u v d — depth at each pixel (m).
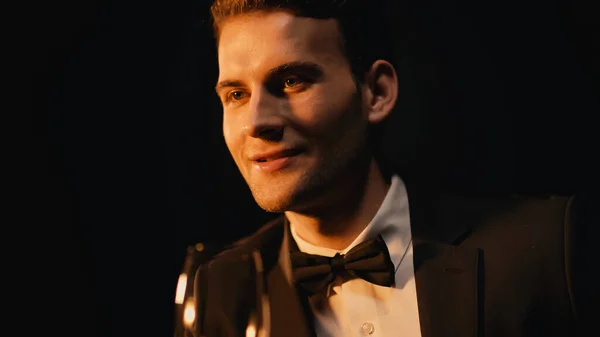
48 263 2.94
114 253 2.97
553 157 2.76
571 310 1.66
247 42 1.67
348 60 1.74
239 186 2.99
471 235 1.81
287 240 1.95
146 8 2.96
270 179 1.68
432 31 2.88
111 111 2.99
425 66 2.88
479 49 2.85
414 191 1.95
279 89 1.68
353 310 1.81
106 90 2.99
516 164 2.79
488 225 1.82
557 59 2.77
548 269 1.70
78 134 2.98
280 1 1.66
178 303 2.00
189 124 3.01
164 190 3.01
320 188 1.70
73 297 2.95
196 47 2.97
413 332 1.75
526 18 2.80
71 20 2.96
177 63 2.99
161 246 2.99
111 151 2.99
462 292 1.71
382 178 1.90
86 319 2.95
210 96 2.99
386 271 1.76
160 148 3.01
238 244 2.07
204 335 1.89
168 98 3.01
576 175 2.73
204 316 1.92
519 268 1.71
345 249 1.86
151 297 2.97
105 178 2.99
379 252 1.77
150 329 2.97
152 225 2.99
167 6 2.96
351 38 1.75
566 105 2.75
